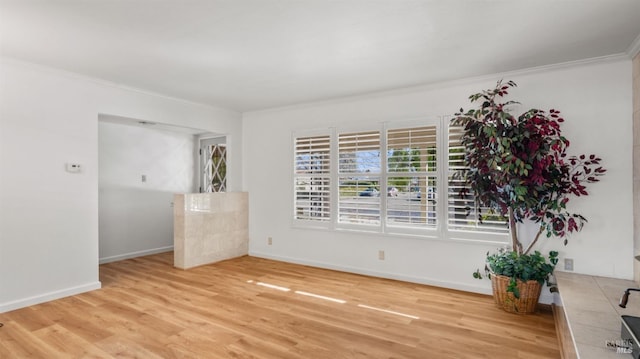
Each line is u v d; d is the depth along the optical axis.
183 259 4.78
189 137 6.43
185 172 6.36
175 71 3.51
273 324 2.93
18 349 2.48
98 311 3.19
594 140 3.15
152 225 5.84
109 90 3.94
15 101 3.22
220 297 3.60
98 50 2.95
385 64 3.30
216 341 2.62
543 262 3.13
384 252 4.32
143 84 3.98
